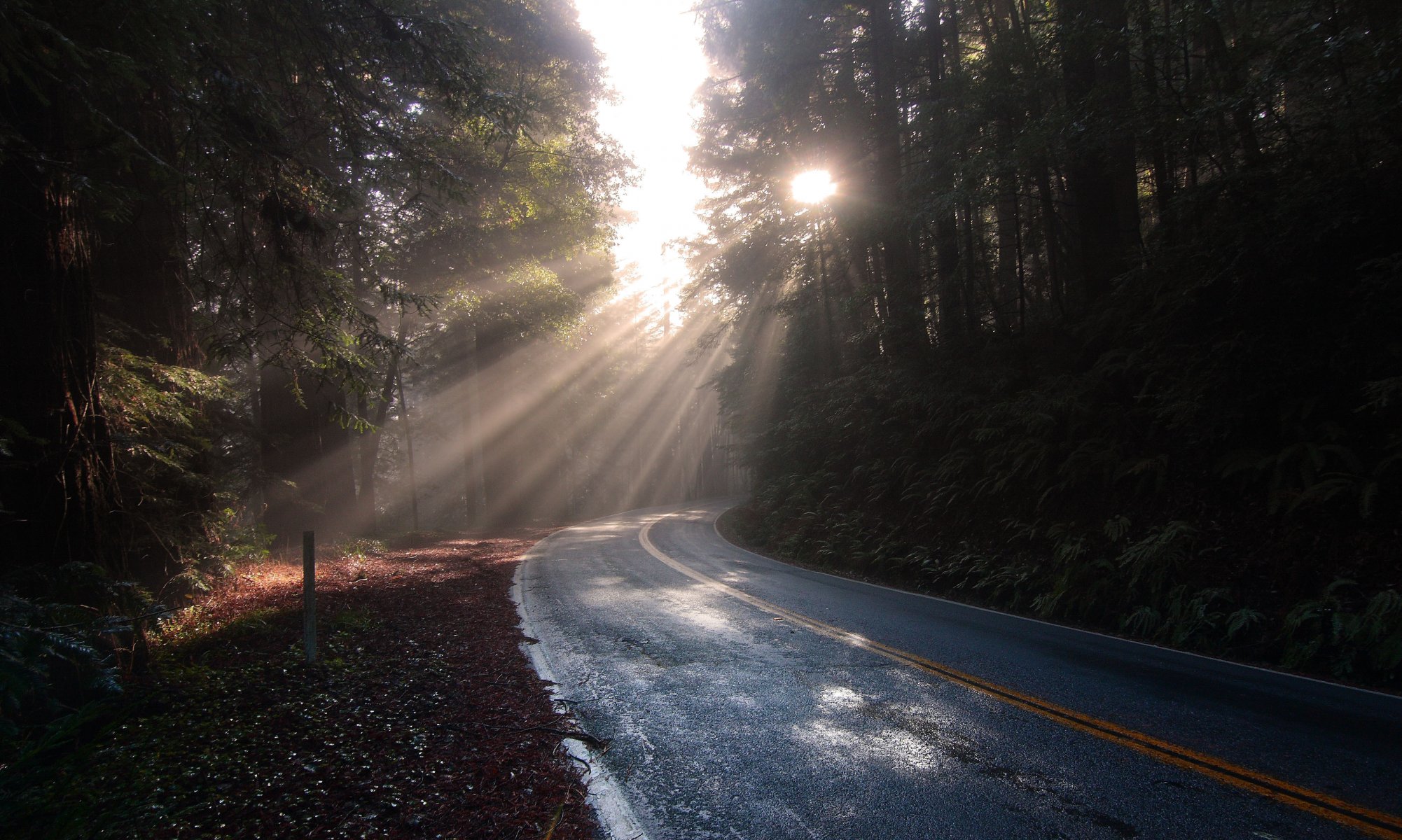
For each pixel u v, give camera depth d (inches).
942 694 217.5
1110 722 192.2
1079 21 441.4
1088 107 445.4
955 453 533.3
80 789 141.9
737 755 173.8
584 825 140.3
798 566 568.7
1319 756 169.2
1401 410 314.5
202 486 353.1
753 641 290.2
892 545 524.4
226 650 275.0
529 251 809.5
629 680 238.2
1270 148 368.8
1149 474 400.2
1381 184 310.3
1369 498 285.0
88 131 248.1
